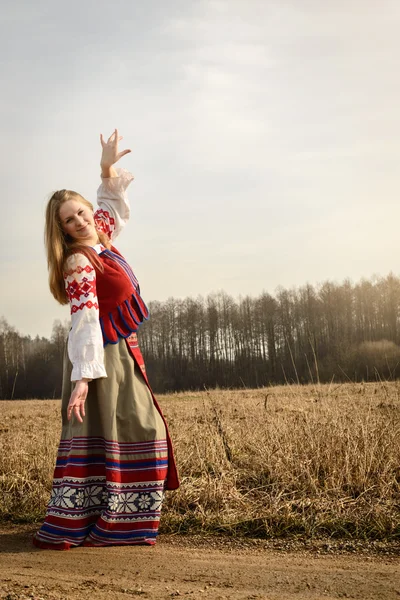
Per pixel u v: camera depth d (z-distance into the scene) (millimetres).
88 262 3488
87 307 3395
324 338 60688
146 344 71438
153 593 2646
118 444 3406
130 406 3459
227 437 5832
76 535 3324
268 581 2803
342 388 9508
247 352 64812
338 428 5164
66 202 3607
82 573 2930
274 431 5461
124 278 3580
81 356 3318
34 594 2613
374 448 4609
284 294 66250
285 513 3695
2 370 44219
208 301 70188
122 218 4070
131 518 3371
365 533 3428
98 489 3420
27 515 4035
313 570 2939
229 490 4234
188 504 4031
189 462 5016
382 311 63719
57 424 10023
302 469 4383
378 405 6672
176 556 3182
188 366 67375
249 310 66625
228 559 3133
